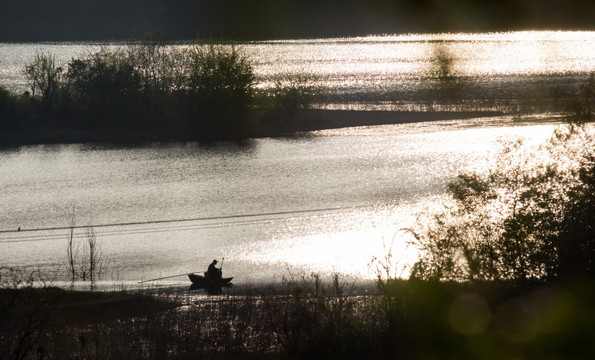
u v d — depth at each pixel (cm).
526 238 8469
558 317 6744
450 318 6769
